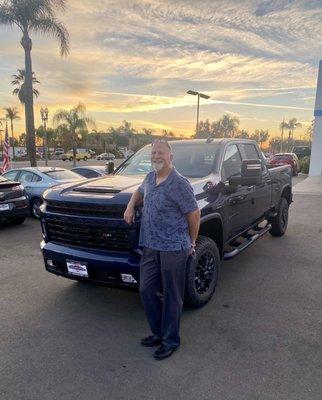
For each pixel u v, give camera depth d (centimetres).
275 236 752
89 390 285
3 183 871
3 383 295
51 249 413
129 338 362
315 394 276
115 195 375
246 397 274
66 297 461
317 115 2347
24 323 395
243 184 454
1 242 750
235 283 497
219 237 462
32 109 1919
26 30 1831
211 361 319
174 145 539
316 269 553
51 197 409
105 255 375
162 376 300
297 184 1881
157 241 316
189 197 311
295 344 344
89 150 6700
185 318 397
